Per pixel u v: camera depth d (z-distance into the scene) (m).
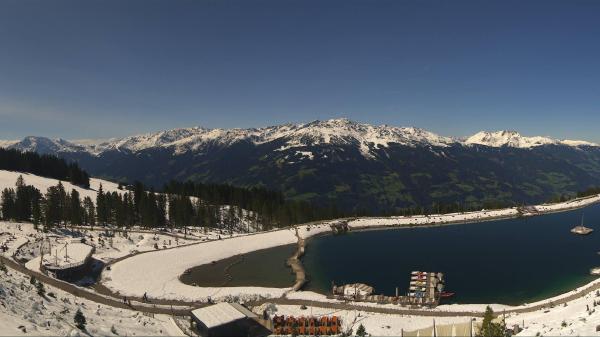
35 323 52.28
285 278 128.88
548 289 113.25
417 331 65.31
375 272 135.38
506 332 68.56
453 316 90.69
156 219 185.00
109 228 174.00
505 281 121.62
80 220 169.50
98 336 55.62
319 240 192.88
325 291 115.62
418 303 100.00
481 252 160.50
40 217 158.88
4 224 154.62
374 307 96.75
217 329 71.69
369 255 160.38
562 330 58.66
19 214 169.25
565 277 123.88
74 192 177.88
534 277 124.81
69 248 132.38
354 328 81.19
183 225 194.50
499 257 151.38
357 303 100.94
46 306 63.03
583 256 150.00
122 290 107.56
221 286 120.19
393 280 125.94
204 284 122.19
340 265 145.25
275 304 99.31
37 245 132.62
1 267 83.00
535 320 78.12
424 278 120.81
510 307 96.12
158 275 124.25
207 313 76.81
